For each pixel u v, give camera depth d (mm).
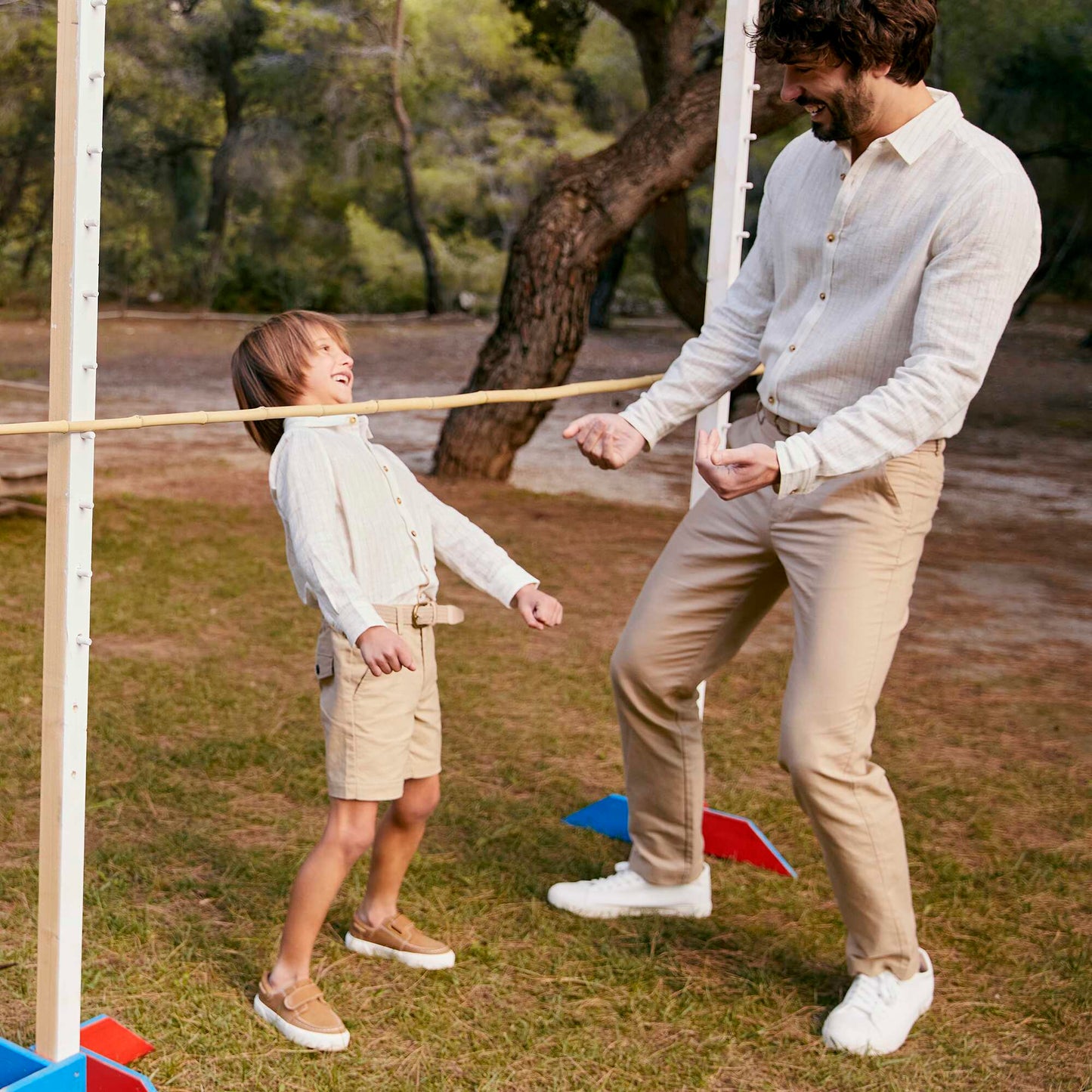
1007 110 19188
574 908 2854
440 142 24844
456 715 4234
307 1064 2223
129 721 3926
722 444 2637
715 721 4355
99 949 2551
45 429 1786
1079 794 3857
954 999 2590
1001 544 8023
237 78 23125
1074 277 26609
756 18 2805
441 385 15273
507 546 7090
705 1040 2379
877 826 2385
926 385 2125
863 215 2260
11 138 20000
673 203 10500
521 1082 2219
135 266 23016
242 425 11203
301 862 3027
